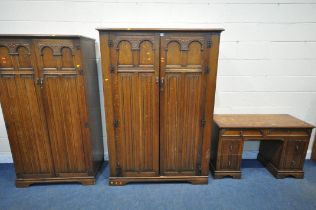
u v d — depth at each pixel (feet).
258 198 5.97
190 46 5.31
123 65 5.42
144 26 6.87
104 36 5.18
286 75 7.39
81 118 5.93
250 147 8.23
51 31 6.80
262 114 7.63
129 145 6.16
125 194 6.12
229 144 6.52
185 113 5.88
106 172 7.26
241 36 7.00
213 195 6.09
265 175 7.11
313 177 6.96
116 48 5.27
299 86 7.50
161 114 5.87
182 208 5.59
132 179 6.47
